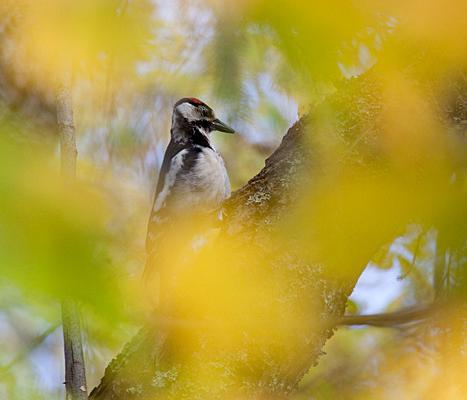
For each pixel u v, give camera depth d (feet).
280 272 16.61
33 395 11.65
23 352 11.88
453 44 15.02
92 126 24.35
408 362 22.75
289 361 16.33
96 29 13.33
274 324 16.20
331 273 16.75
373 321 12.85
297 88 13.33
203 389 15.58
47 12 13.16
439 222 12.69
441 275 13.10
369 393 22.74
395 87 16.39
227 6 12.64
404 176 15.06
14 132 8.71
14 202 7.17
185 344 15.97
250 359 15.96
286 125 18.34
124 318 7.80
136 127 24.86
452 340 17.40
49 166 7.94
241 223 17.51
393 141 15.81
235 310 16.31
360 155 16.05
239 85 12.82
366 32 13.51
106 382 16.07
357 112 16.79
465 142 15.79
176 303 16.78
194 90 14.96
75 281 7.23
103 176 13.64
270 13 12.03
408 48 16.20
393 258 20.79
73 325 8.68
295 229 16.88
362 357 23.22
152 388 15.72
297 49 12.33
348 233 16.39
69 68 14.93
